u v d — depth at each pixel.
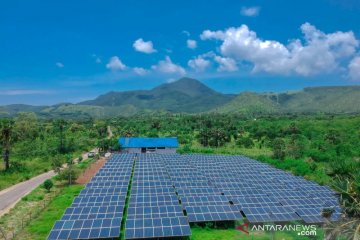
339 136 121.00
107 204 44.88
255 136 144.75
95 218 39.03
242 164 79.62
